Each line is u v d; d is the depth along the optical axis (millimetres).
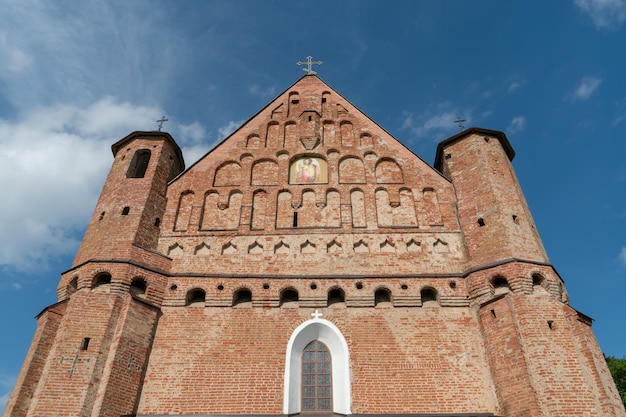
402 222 27281
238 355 22250
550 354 20672
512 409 19969
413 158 30047
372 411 20719
